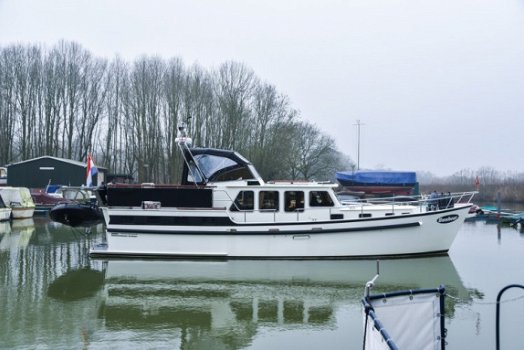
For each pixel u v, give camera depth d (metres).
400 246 13.77
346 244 13.62
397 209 14.49
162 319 8.61
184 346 7.28
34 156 49.38
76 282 11.33
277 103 48.06
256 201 14.04
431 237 13.84
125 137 49.91
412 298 5.84
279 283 11.25
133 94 47.66
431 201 14.79
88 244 17.39
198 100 45.75
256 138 45.94
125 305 9.46
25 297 10.03
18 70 48.91
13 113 49.44
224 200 14.09
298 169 53.69
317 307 9.37
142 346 7.26
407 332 5.82
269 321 8.53
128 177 43.81
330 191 14.12
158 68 47.50
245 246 13.68
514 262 14.00
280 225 13.57
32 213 27.70
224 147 44.91
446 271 12.52
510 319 8.61
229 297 10.06
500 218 27.83
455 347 7.32
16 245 17.12
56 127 49.66
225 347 7.26
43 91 49.31
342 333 7.89
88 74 50.62
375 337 4.89
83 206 15.60
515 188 44.59
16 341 7.41
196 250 13.76
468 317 8.74
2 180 41.47
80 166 38.78
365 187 42.03
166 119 46.41
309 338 7.66
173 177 45.03
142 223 13.90
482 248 16.98
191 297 10.07
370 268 12.73
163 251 13.84
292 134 48.91
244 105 46.62
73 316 8.75
